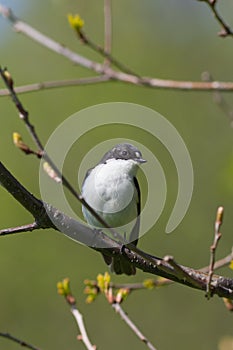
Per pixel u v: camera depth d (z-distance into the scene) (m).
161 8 16.45
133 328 6.15
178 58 16.48
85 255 15.16
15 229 5.62
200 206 15.32
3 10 7.02
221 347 7.64
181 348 14.80
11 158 15.70
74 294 14.91
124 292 6.35
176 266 4.93
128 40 16.44
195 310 14.94
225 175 9.98
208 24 16.44
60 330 14.78
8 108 16.02
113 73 6.79
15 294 14.88
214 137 15.73
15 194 5.50
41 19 16.09
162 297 15.00
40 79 16.31
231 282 5.63
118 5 16.44
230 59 16.38
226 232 15.09
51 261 15.05
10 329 14.77
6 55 16.69
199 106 15.95
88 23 15.70
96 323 14.76
